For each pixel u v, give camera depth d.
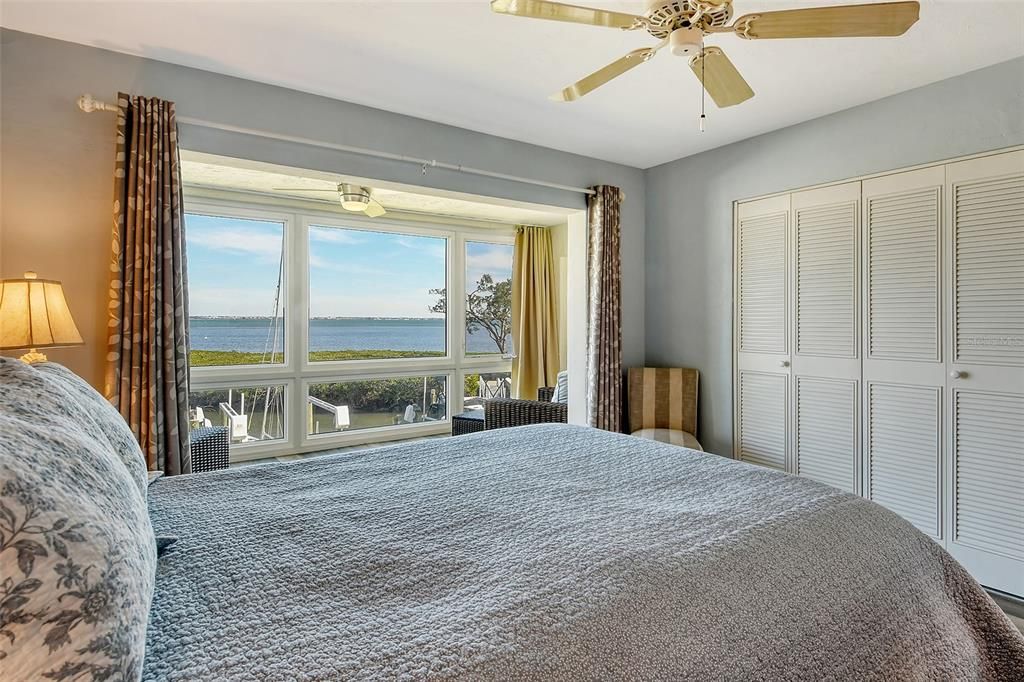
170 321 2.30
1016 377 2.37
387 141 2.97
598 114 3.03
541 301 5.93
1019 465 2.36
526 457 1.78
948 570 1.31
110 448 0.92
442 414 5.61
